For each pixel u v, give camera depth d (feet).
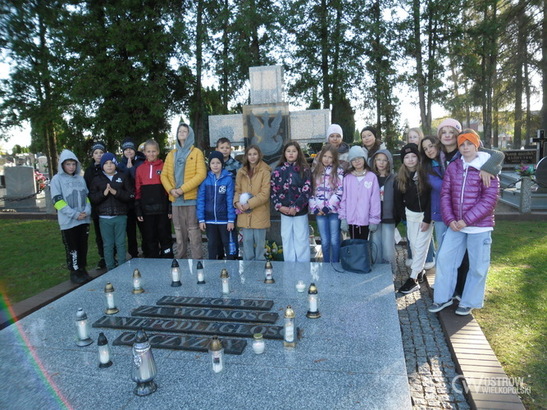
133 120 47.57
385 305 13.47
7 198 43.01
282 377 9.46
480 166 13.67
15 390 9.27
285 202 18.61
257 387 9.10
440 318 14.66
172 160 20.26
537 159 55.77
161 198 20.57
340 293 14.64
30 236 30.71
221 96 57.16
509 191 38.83
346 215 18.06
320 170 18.31
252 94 24.75
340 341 11.10
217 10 52.19
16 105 34.30
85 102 45.03
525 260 21.07
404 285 17.80
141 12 45.29
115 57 45.91
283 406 8.41
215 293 15.01
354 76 55.52
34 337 11.95
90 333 12.15
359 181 17.75
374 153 20.34
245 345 11.05
